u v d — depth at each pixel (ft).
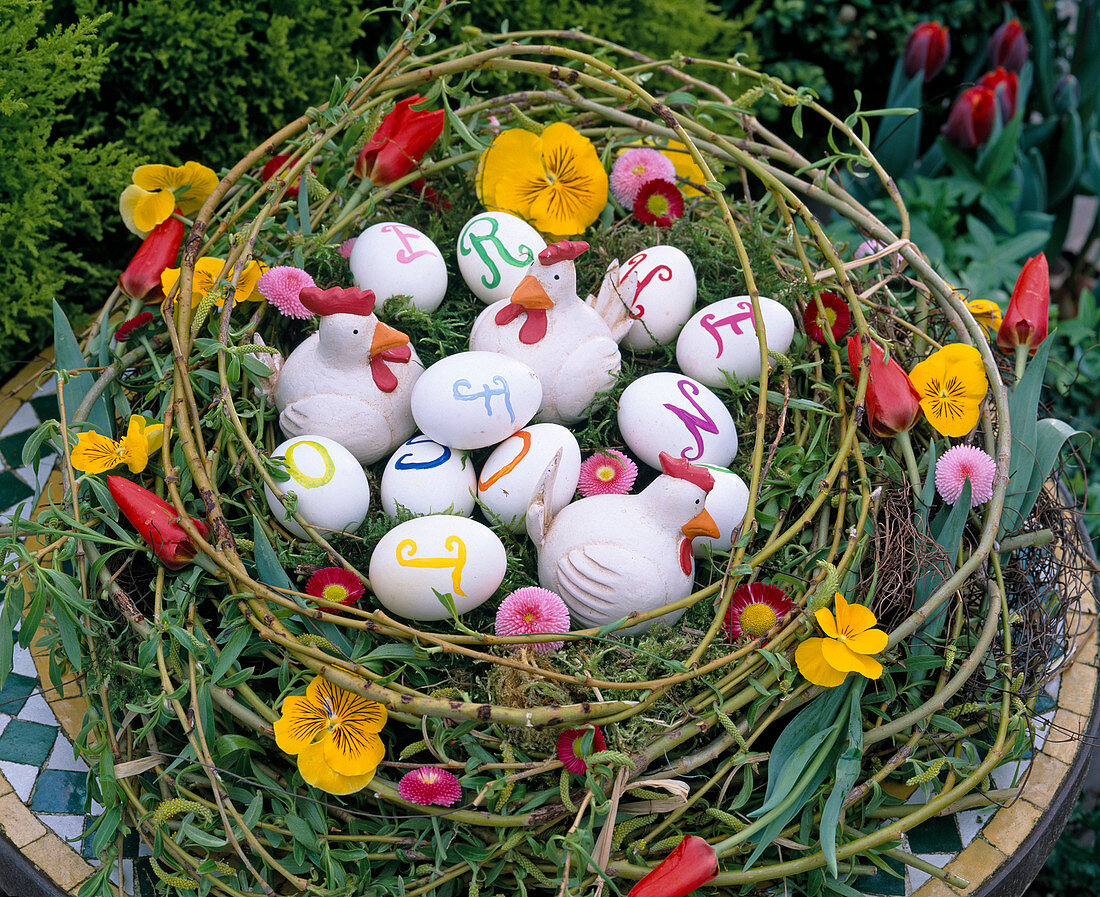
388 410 2.51
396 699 2.16
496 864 2.24
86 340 2.76
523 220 2.78
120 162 3.10
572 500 2.53
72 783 2.46
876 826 2.39
